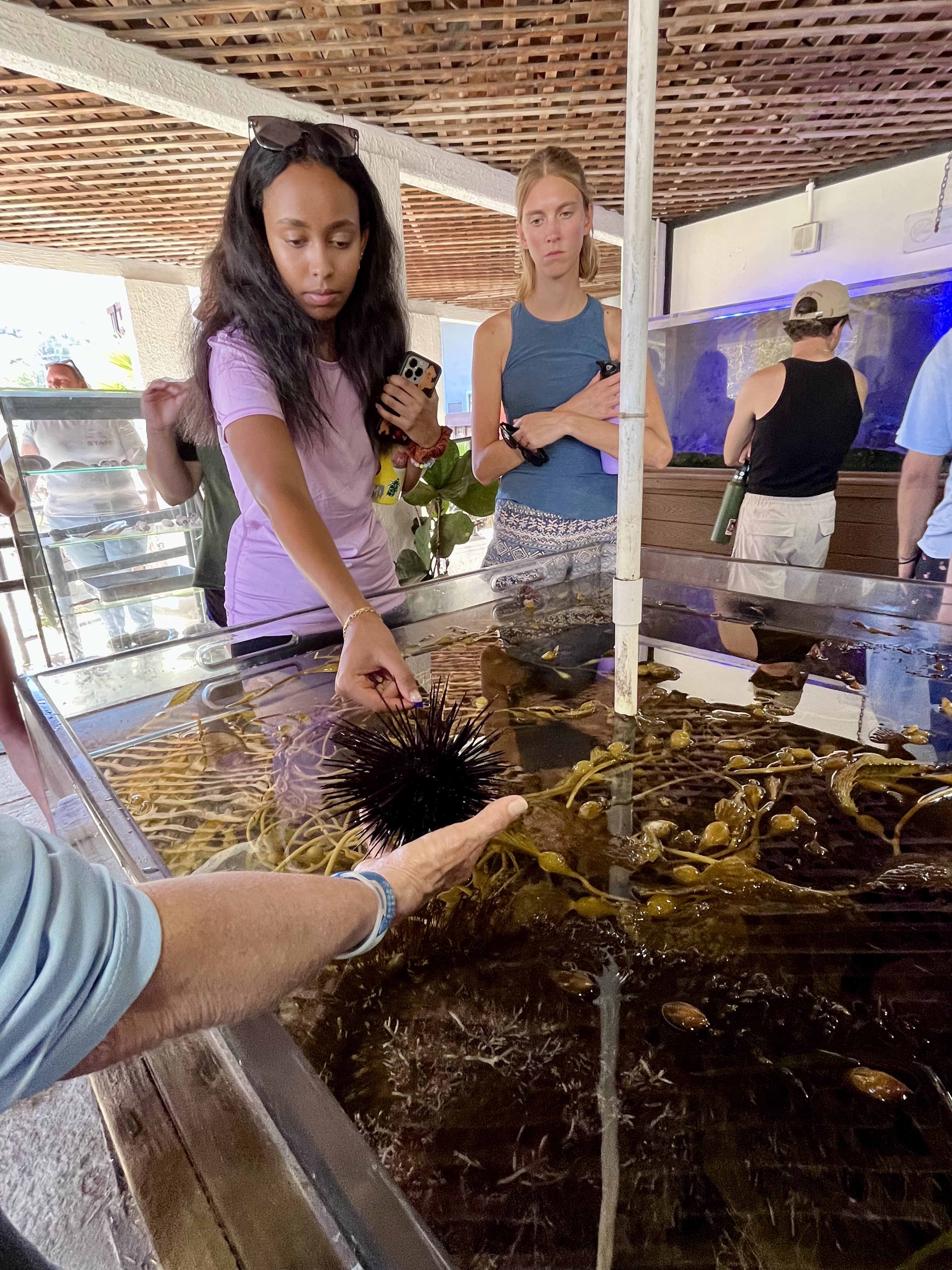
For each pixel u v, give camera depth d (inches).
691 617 53.7
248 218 46.2
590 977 20.9
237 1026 17.2
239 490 53.8
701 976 20.7
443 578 57.0
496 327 73.1
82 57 71.7
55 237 143.4
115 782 33.3
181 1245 14.7
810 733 35.4
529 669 44.7
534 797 30.4
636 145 26.0
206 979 13.7
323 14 70.7
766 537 100.0
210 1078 16.7
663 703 39.4
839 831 27.5
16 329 201.9
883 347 97.7
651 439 71.6
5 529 108.9
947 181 116.3
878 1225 14.1
